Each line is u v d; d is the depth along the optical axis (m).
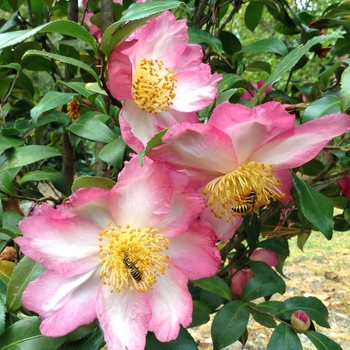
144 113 0.22
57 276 0.19
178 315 0.20
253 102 0.22
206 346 0.62
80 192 0.18
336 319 0.70
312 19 0.38
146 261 0.20
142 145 0.21
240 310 0.26
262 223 0.32
